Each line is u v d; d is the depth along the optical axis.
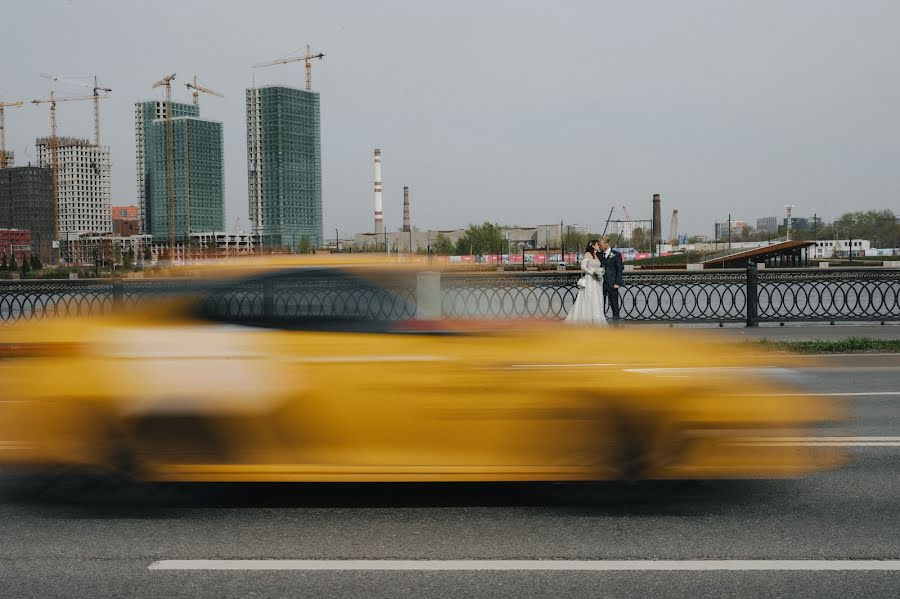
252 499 5.62
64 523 5.14
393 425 5.31
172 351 5.54
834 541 4.69
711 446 5.33
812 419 5.37
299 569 4.32
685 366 5.55
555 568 4.31
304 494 5.72
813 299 27.23
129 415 5.52
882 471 6.16
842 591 3.99
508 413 5.29
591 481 5.56
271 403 5.38
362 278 6.02
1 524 5.13
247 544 4.72
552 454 5.30
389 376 5.31
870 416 8.19
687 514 5.23
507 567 4.33
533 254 124.06
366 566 4.36
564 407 5.30
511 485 5.86
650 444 5.32
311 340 5.55
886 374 11.25
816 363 12.42
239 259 6.38
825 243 96.06
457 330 5.78
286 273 5.96
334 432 5.35
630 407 5.30
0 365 5.63
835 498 5.53
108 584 4.14
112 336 5.71
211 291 5.98
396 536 4.84
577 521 5.10
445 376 5.30
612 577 4.18
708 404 5.32
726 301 26.66
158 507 5.46
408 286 6.11
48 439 5.58
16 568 4.37
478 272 18.30
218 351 5.49
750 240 123.75
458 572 4.27
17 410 5.61
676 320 19.11
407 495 5.68
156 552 4.60
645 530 4.92
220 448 5.44
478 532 4.90
